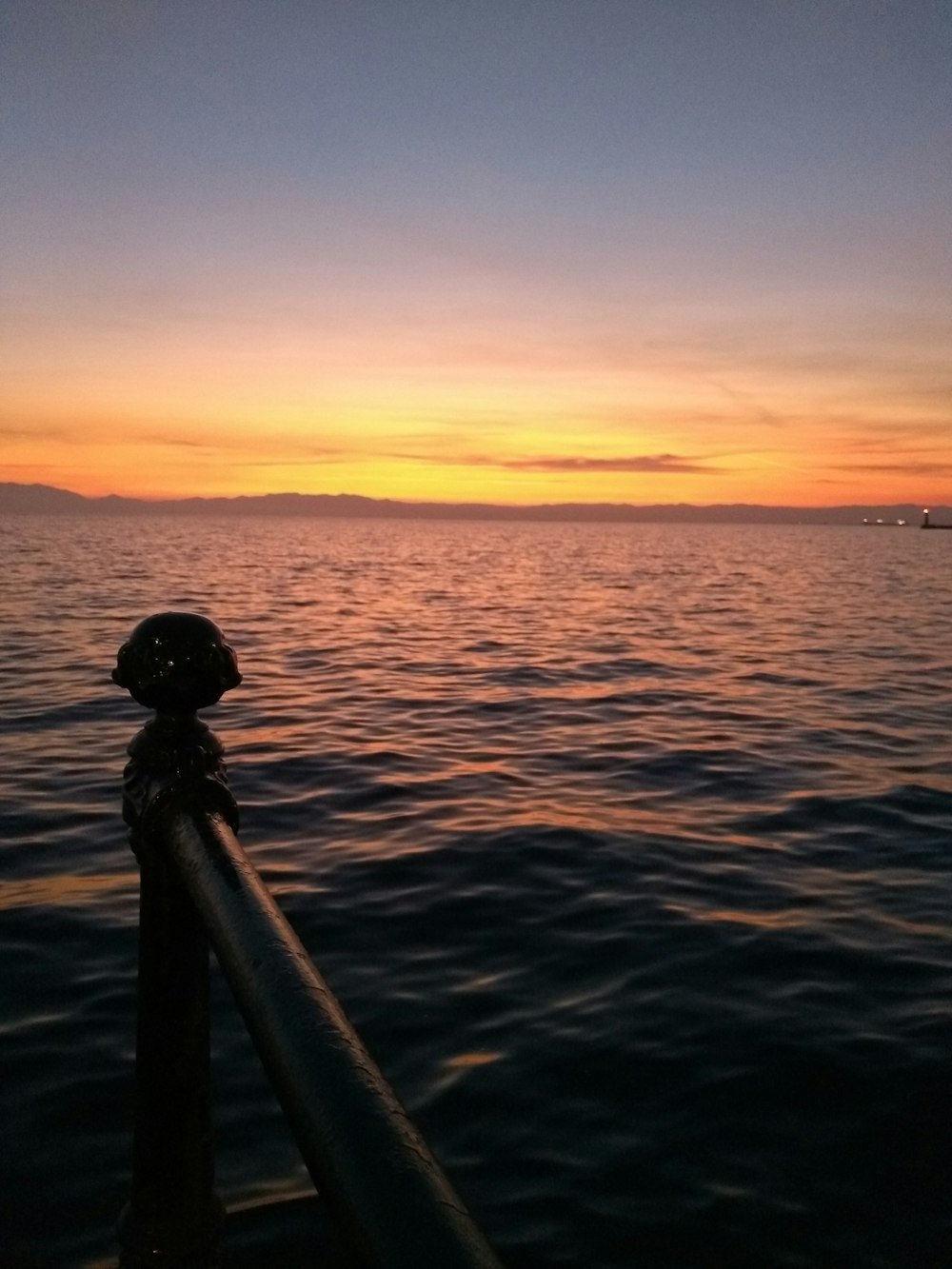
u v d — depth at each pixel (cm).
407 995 509
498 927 591
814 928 595
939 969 540
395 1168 94
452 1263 85
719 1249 338
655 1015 488
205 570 4766
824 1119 407
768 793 907
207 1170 169
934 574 5300
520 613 2864
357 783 924
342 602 3188
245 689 1474
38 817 798
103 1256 325
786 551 9056
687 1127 401
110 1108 401
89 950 548
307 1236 335
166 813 156
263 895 135
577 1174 374
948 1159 383
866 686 1550
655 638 2236
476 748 1087
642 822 812
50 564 4925
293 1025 112
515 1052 454
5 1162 369
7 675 1513
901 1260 333
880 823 817
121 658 165
